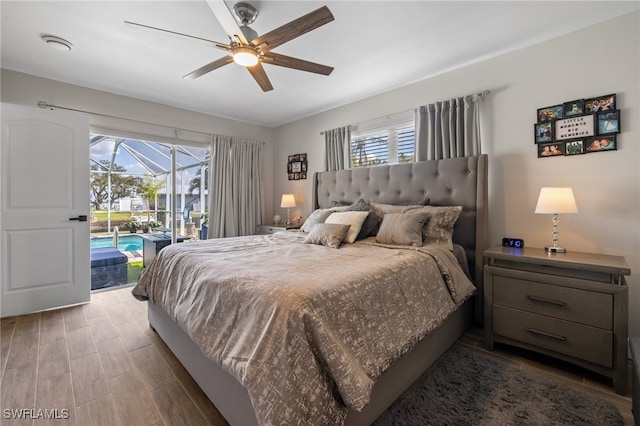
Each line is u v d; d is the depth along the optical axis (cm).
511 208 252
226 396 135
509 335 203
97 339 226
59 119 291
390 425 138
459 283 207
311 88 335
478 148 263
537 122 238
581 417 144
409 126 328
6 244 268
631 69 200
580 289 176
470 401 155
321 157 425
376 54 257
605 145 209
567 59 225
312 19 160
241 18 196
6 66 273
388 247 226
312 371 107
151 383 172
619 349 163
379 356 130
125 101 350
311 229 284
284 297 118
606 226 210
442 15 203
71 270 299
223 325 137
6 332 237
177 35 176
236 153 445
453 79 288
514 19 208
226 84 321
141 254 459
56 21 207
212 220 423
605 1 190
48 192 286
